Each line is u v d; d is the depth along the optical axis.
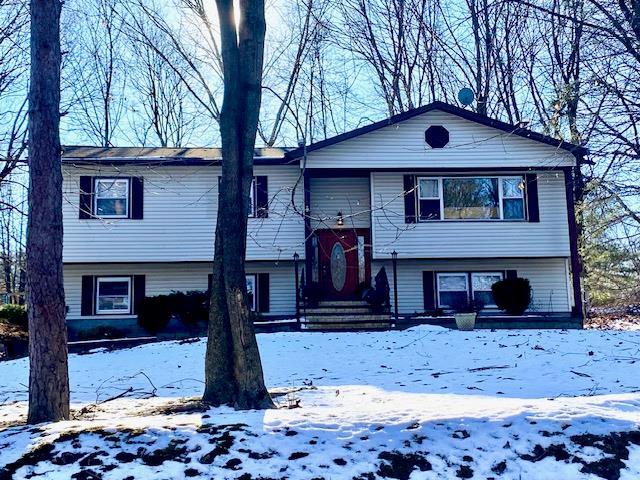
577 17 10.03
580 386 7.84
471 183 18.34
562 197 18.23
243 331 6.42
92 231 17.92
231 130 6.89
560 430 4.66
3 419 6.80
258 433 4.62
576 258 17.89
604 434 4.62
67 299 18.36
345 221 19.06
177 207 18.25
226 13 7.09
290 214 18.25
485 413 4.95
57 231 6.18
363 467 4.21
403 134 17.89
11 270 27.56
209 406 6.30
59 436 4.57
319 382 9.02
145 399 7.85
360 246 19.12
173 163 18.05
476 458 4.36
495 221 18.14
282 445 4.45
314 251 18.95
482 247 18.05
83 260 17.81
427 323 16.53
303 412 5.28
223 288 6.63
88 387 9.42
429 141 17.88
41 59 6.39
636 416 4.98
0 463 4.23
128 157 17.62
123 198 18.20
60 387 5.94
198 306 16.78
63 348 6.05
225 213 6.71
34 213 6.12
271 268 18.97
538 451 4.44
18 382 10.69
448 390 7.86
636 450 4.49
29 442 4.52
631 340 12.18
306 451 4.37
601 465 4.31
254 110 7.03
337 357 11.55
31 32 6.48
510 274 18.88
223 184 6.81
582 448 4.46
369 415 5.04
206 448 4.39
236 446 4.42
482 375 9.11
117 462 4.23
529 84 21.17
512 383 8.28
